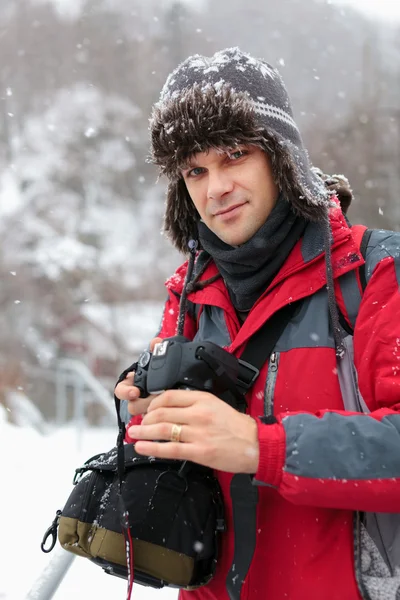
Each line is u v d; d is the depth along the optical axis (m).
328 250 1.30
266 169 1.38
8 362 17.67
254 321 1.34
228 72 1.39
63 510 1.36
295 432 1.13
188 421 1.11
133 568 1.26
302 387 1.29
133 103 38.69
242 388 1.30
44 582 1.58
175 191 1.61
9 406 9.87
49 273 25.64
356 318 1.29
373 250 1.32
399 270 1.26
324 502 1.12
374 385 1.23
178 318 1.54
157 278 28.14
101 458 1.41
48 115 33.16
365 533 1.24
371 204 22.08
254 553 1.29
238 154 1.36
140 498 1.29
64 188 30.52
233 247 1.41
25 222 26.91
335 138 25.20
